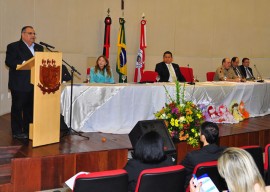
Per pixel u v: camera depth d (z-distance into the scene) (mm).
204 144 3186
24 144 4078
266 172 3115
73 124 4863
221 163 1752
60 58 4125
